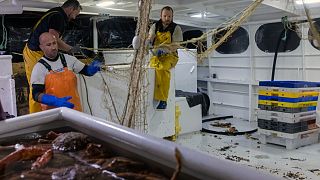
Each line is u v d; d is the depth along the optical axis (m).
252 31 5.95
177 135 4.90
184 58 5.91
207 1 4.60
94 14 4.84
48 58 2.74
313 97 4.47
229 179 0.72
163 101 4.12
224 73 6.58
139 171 0.99
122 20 5.52
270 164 3.65
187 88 6.04
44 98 2.56
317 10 4.82
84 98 3.50
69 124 1.50
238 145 4.46
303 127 4.38
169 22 3.86
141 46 2.21
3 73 2.86
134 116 2.36
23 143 1.37
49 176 1.05
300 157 3.91
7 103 2.90
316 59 5.10
